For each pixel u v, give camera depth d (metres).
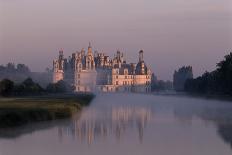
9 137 70.00
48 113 105.00
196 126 90.69
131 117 117.81
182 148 58.69
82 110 151.25
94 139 68.38
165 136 72.56
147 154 53.97
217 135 73.94
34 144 62.12
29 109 106.75
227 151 56.00
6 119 85.44
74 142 64.62
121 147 59.72
